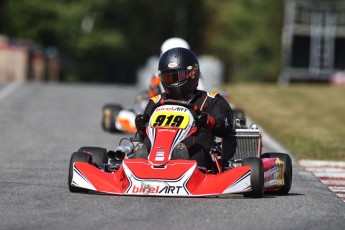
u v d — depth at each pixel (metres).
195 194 29.59
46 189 32.72
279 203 30.34
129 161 30.44
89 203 29.23
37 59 140.25
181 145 30.89
